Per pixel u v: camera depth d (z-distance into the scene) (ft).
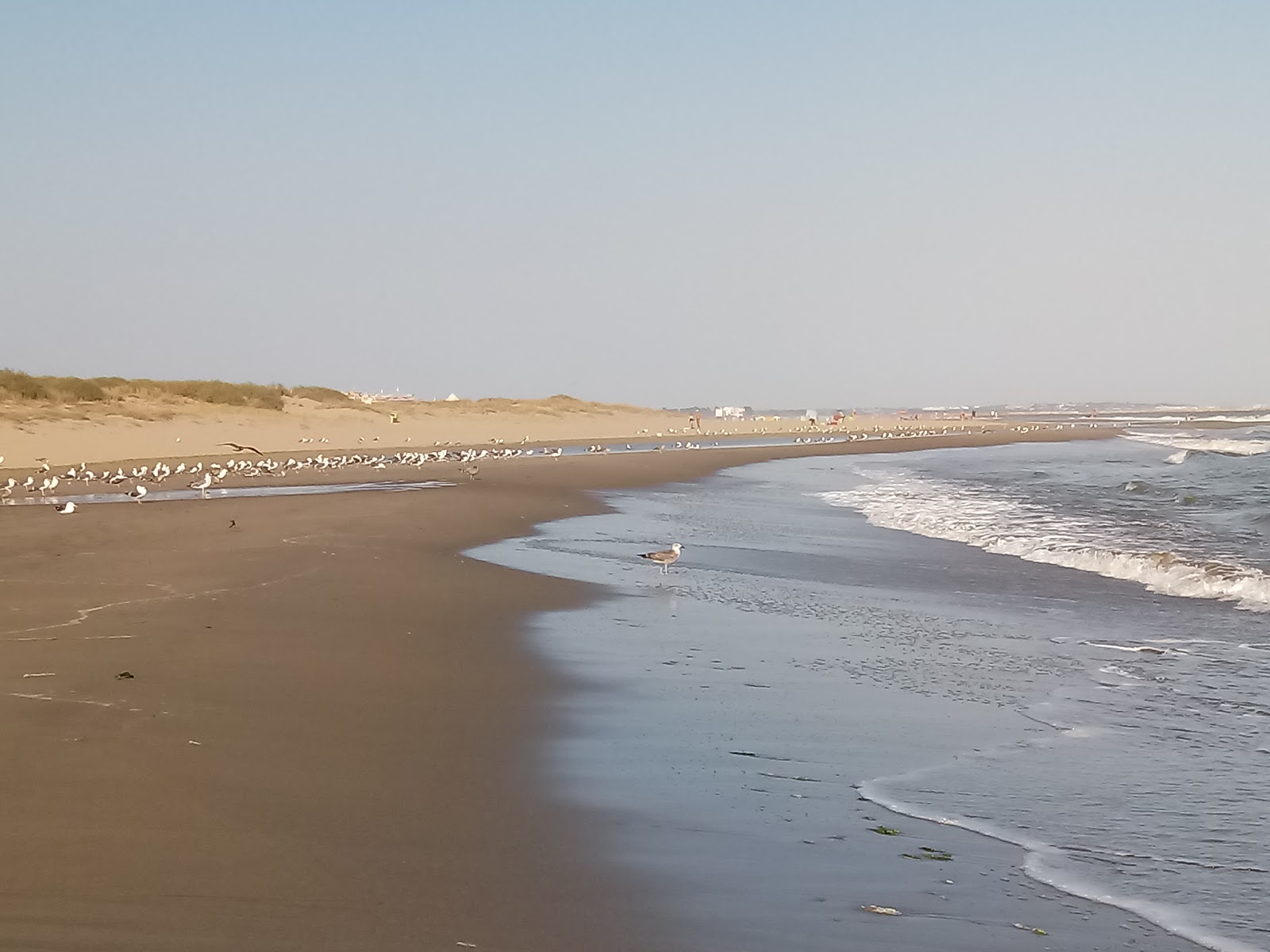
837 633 43.91
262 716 27.99
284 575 51.47
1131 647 41.81
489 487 114.21
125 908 16.26
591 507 97.86
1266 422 410.31
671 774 25.34
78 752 23.95
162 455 159.94
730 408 501.15
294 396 269.85
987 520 86.79
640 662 37.52
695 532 81.00
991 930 17.51
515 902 17.65
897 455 210.59
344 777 23.53
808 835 21.63
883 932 17.24
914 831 22.12
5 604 41.91
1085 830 22.43
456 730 28.09
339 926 16.20
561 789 23.85
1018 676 36.83
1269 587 52.85
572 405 383.65
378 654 36.27
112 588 46.29
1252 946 17.12
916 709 32.22
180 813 20.54
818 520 90.48
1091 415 562.25
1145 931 17.63
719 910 17.81
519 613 45.78
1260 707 32.94
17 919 15.65
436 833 20.61
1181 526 80.33
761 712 31.37
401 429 250.37
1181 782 25.62
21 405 184.75
